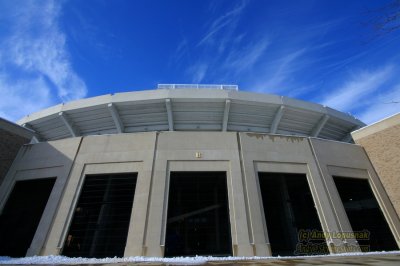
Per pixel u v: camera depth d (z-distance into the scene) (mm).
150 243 10359
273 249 14164
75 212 11781
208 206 12992
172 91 18031
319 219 12250
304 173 13273
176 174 12461
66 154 13281
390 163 14820
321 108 20156
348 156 15227
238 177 12211
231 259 9508
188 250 12125
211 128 19562
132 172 12406
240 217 11156
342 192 14742
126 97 18141
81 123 20156
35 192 13820
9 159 13773
